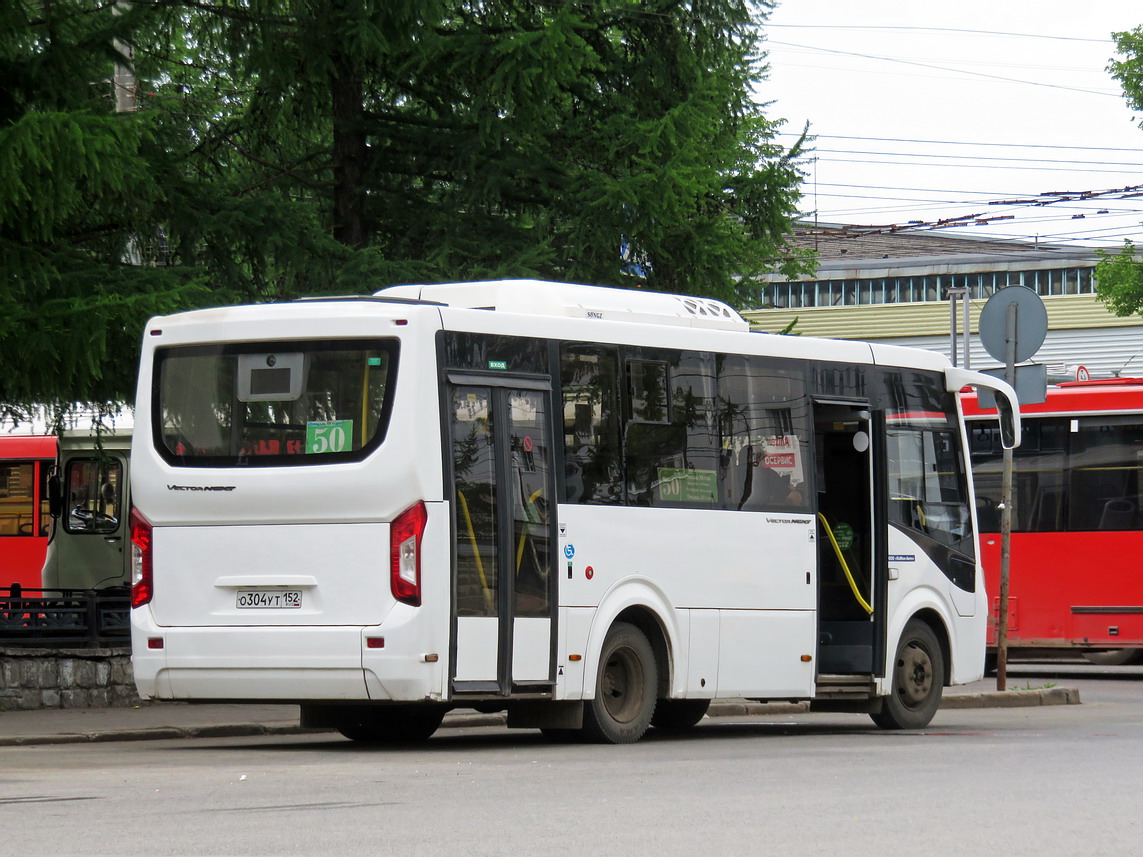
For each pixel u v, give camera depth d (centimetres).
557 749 1725
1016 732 2020
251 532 1673
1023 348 2597
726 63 2914
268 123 2869
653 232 2750
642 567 1817
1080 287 9512
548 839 1008
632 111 2852
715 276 2914
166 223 2500
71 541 3634
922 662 2117
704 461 1894
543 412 1742
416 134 2800
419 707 1888
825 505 2084
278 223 2583
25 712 2211
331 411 1662
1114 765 1513
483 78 2653
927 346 8550
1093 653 3278
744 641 1917
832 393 2048
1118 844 1016
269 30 2595
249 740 1930
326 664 1633
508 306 1823
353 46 2559
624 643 1806
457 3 2666
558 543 1738
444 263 2714
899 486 2111
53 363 2120
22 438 3691
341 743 1858
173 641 1691
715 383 1916
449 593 1636
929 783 1347
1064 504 3259
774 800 1218
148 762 1562
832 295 9819
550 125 2795
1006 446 2272
